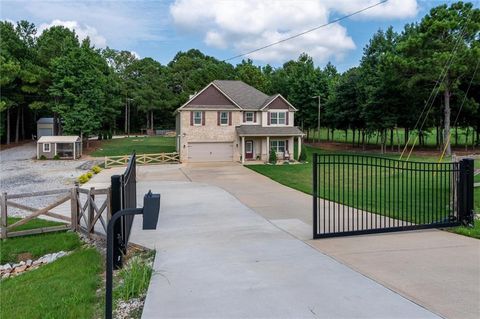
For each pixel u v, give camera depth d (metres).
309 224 9.87
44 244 9.55
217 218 10.79
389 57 30.22
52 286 6.21
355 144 50.12
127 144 49.25
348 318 4.50
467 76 29.41
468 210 8.88
